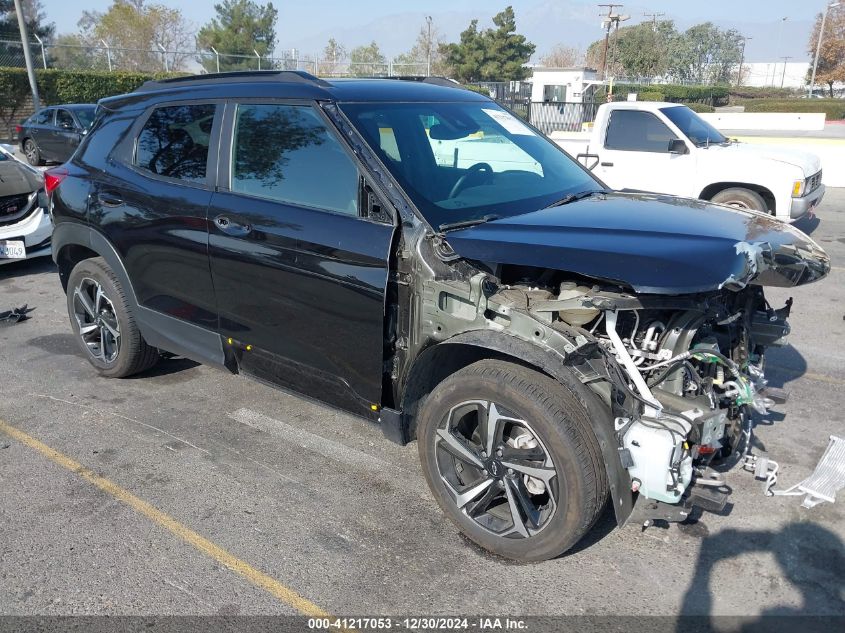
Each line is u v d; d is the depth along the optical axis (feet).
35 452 13.41
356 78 13.50
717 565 10.03
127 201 14.21
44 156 63.46
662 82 217.77
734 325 11.17
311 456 13.21
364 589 9.64
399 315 10.50
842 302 22.57
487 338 9.48
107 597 9.53
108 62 100.42
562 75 133.69
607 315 9.44
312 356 11.64
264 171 12.04
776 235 10.27
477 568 10.03
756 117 115.96
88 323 16.76
